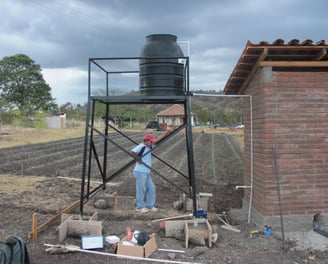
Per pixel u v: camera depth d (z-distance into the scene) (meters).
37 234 6.91
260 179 7.43
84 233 6.70
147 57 7.37
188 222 7.02
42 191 10.85
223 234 7.17
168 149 26.00
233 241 6.75
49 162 18.00
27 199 9.73
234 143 32.03
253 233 7.01
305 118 7.22
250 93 8.17
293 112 7.21
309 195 7.21
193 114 73.38
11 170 15.03
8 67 79.00
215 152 23.83
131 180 12.29
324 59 7.39
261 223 7.27
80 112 81.25
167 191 10.93
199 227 6.98
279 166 7.18
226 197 10.05
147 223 7.72
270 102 7.16
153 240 6.24
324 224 7.06
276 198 7.17
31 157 19.95
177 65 7.60
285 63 7.05
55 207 8.91
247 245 6.53
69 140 33.06
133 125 66.12
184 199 8.70
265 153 7.15
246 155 8.59
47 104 80.81
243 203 8.83
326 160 7.24
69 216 7.36
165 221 7.18
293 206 7.20
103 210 8.71
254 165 7.90
